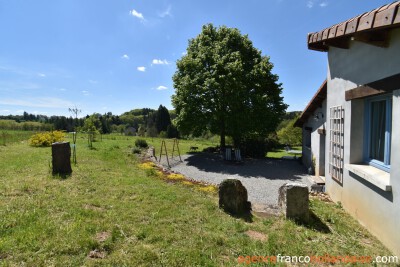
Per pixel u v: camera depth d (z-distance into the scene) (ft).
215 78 55.88
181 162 51.70
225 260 11.51
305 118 44.37
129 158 44.57
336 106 20.95
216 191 24.91
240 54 58.75
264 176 39.81
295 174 41.22
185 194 22.35
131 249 11.97
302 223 16.11
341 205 20.33
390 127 15.01
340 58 20.07
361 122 18.30
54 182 23.98
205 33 65.00
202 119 61.11
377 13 10.82
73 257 11.07
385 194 13.56
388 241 13.24
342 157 20.01
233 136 64.23
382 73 13.91
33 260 10.64
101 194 21.06
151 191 22.52
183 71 63.41
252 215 17.76
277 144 86.53
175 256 11.48
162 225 14.96
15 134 86.02
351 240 14.05
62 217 15.34
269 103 61.98
